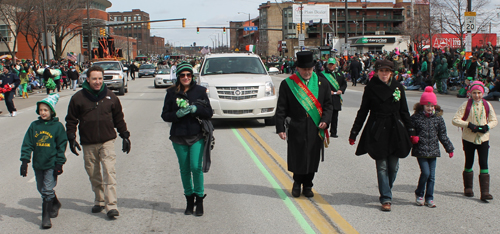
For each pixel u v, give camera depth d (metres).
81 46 81.75
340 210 5.63
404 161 8.37
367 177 7.27
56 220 5.44
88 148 5.40
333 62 10.72
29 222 5.40
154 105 20.25
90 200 6.27
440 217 5.32
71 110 5.32
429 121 5.60
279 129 5.91
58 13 43.53
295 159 5.90
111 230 5.07
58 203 5.62
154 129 12.95
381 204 5.73
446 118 13.97
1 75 16.72
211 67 13.90
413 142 5.55
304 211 5.60
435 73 22.30
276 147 9.90
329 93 5.95
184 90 5.39
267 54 108.06
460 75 23.44
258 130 12.40
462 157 8.62
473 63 20.34
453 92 22.72
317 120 5.88
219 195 6.37
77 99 5.32
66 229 5.13
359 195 6.28
